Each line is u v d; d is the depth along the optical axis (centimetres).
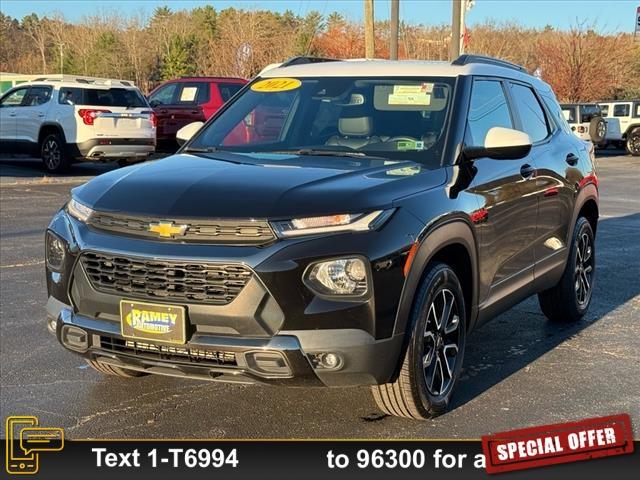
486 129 479
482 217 428
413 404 389
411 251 362
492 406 436
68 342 383
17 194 1303
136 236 359
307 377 346
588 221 634
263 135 492
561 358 523
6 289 689
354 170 398
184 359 354
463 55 512
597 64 3984
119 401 440
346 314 343
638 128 2950
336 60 547
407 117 462
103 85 1614
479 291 439
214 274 342
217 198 357
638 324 609
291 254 338
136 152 1623
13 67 7531
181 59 5638
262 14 4922
